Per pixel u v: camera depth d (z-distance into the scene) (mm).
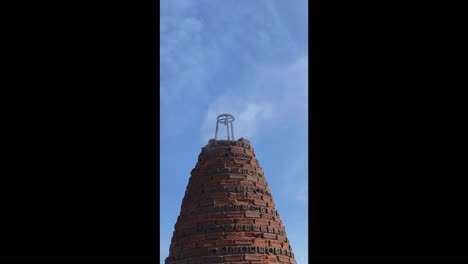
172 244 58031
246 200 56781
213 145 60656
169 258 57125
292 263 55719
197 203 57375
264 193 59000
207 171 59031
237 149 60281
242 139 61500
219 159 59312
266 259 53438
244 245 53531
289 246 57188
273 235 55625
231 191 56969
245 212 55594
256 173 59906
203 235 54719
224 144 60406
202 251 53812
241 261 52656
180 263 54969
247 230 54562
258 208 56750
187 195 59625
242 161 59719
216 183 57688
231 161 59125
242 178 58188
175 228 59156
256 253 53375
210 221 55281
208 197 56906
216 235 54250
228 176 57938
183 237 56344
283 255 55125
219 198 56500
